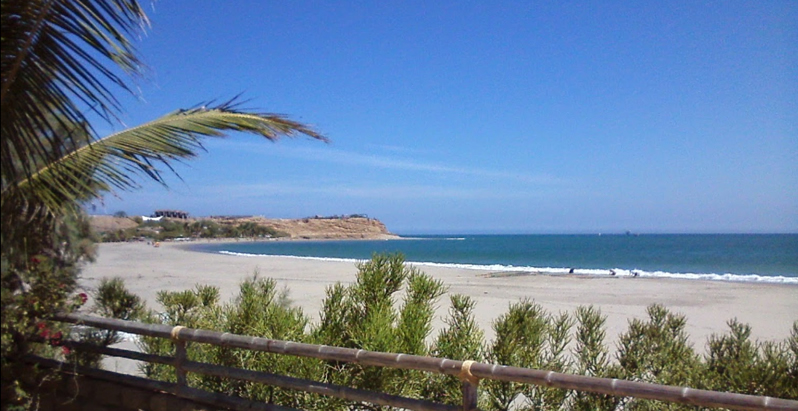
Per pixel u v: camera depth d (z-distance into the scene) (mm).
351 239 199375
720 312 13719
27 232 4172
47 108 3369
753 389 3770
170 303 5762
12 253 4059
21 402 4391
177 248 78375
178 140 4195
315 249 91438
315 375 3996
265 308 4961
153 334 4113
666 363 4230
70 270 4770
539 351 4215
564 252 70375
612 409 3891
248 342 3730
